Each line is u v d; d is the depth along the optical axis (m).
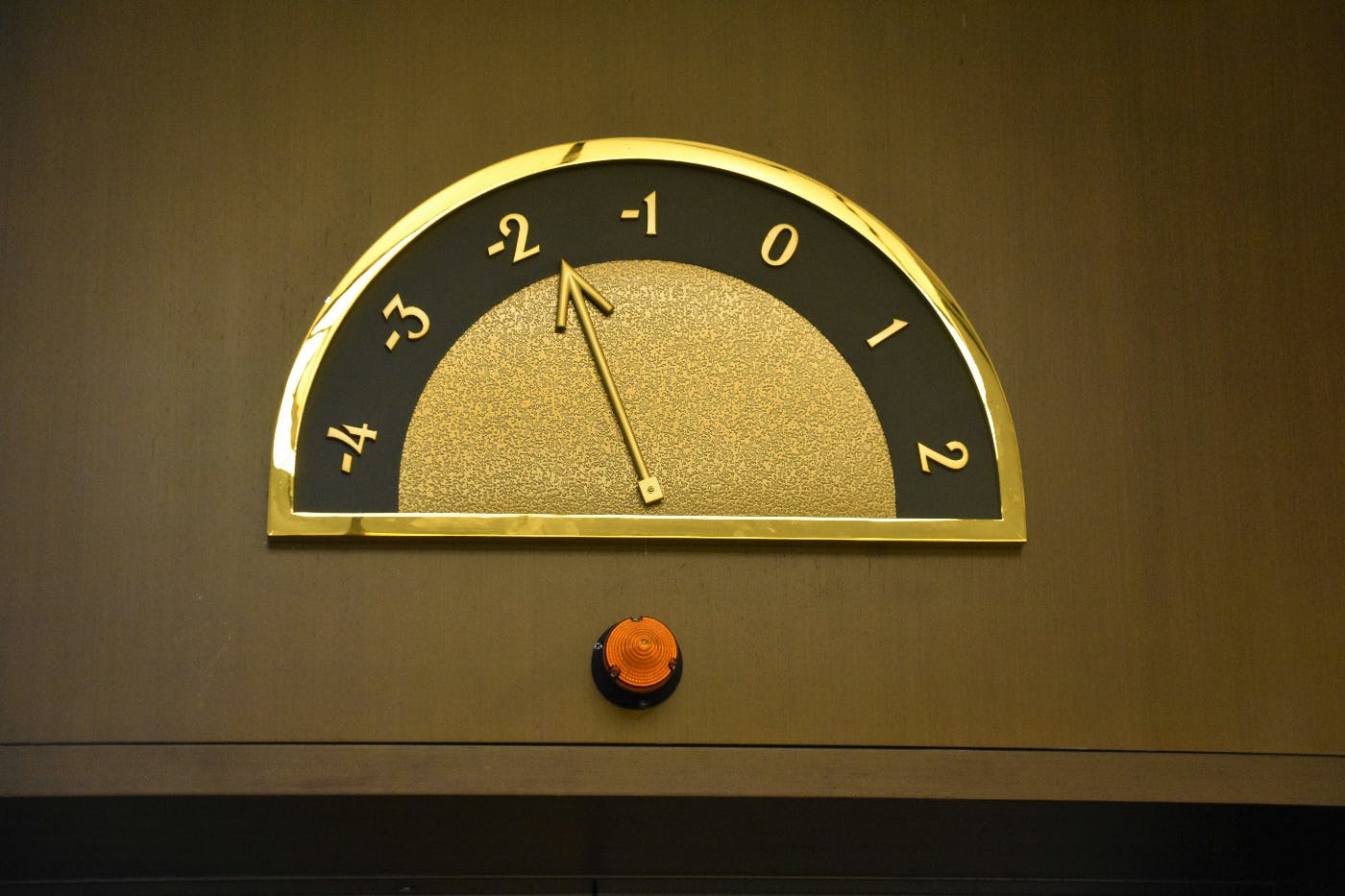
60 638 1.72
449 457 1.80
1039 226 1.94
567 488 1.80
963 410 1.86
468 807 1.87
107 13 1.92
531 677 1.75
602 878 2.03
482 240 1.88
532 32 1.96
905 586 1.81
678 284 1.88
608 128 1.93
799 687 1.77
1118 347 1.91
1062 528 1.84
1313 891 1.99
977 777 1.75
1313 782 1.78
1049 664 1.80
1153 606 1.83
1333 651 1.83
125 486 1.77
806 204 1.91
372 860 1.98
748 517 1.80
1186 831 2.00
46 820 1.86
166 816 1.87
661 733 1.74
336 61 1.93
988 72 1.99
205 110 1.90
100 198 1.86
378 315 1.84
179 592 1.75
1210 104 2.00
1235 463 1.88
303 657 1.73
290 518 1.76
